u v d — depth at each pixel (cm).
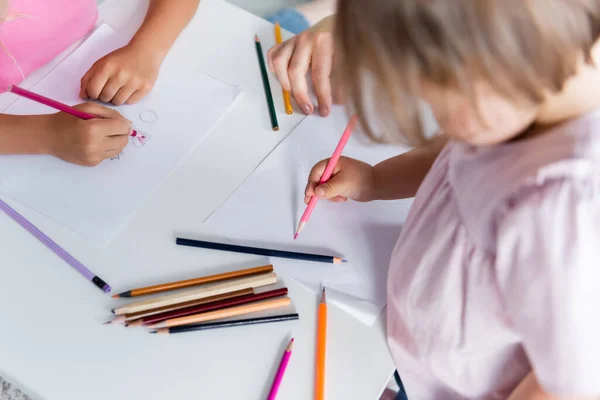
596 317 35
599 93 36
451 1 30
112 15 81
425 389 59
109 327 56
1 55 72
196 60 77
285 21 107
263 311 57
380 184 67
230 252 61
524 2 30
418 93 34
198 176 66
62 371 53
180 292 58
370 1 33
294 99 75
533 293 37
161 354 55
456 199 47
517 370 51
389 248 64
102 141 65
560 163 35
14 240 60
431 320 52
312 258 61
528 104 33
